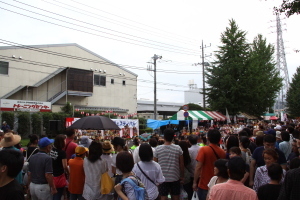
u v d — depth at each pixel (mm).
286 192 3061
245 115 32781
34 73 33375
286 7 9000
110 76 41906
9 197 2627
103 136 16500
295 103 40969
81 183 5273
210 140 5164
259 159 5164
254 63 32438
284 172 4520
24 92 33000
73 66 37188
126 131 18016
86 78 37844
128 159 3783
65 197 6566
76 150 5336
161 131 24406
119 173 5566
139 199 3504
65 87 36438
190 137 6449
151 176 4289
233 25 32969
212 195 3180
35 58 33469
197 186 5246
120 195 3564
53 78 35750
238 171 3146
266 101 36875
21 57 32219
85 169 5055
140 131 30516
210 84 32594
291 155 6398
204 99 33406
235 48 32875
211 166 4965
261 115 38031
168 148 5461
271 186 3633
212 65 33406
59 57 35750
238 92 30719
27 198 6156
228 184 3145
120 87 43312
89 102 39188
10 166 2695
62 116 30703
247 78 30938
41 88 34562
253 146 6543
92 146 5086
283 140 6996
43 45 34250
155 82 29109
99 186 5008
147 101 59875
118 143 6000
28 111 28438
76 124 6812
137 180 3678
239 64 31078
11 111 27422
